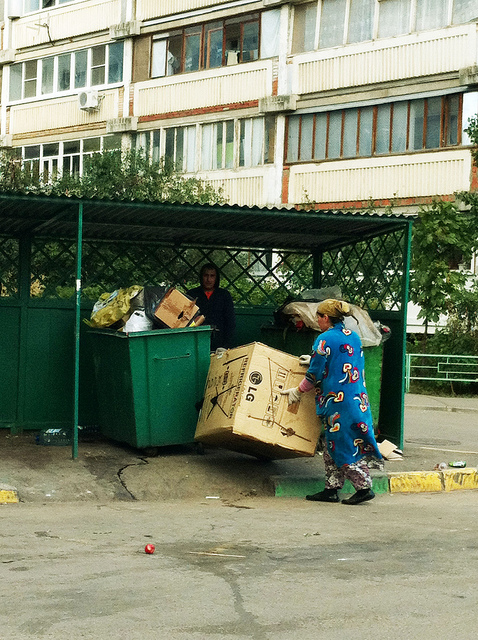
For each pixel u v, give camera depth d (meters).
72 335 10.59
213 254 11.62
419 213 21.66
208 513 7.84
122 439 9.63
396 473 9.35
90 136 33.25
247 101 29.33
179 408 9.35
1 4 36.16
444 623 4.71
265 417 8.52
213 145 30.22
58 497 8.34
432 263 21.03
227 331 10.66
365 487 8.38
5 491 8.18
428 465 9.93
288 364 8.66
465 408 18.64
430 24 25.94
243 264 11.81
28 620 4.68
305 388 8.45
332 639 4.45
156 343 9.23
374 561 6.07
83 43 33.41
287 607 4.96
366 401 8.44
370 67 26.91
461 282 21.30
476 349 21.81
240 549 6.41
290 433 8.59
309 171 28.20
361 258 11.30
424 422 15.77
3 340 10.36
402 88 26.34
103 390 10.01
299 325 10.23
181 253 11.34
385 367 10.64
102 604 4.98
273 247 11.83
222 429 8.59
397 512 8.06
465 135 25.38
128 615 4.79
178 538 6.76
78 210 9.16
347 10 27.42
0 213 9.71
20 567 5.78
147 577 5.56
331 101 27.70
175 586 5.36
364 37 27.16
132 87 32.06
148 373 9.21
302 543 6.64
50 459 9.23
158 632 4.52
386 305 10.75
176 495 8.71
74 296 10.65
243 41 29.58
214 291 10.73
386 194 26.70
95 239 10.85
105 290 10.91
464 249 20.88
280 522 7.46
